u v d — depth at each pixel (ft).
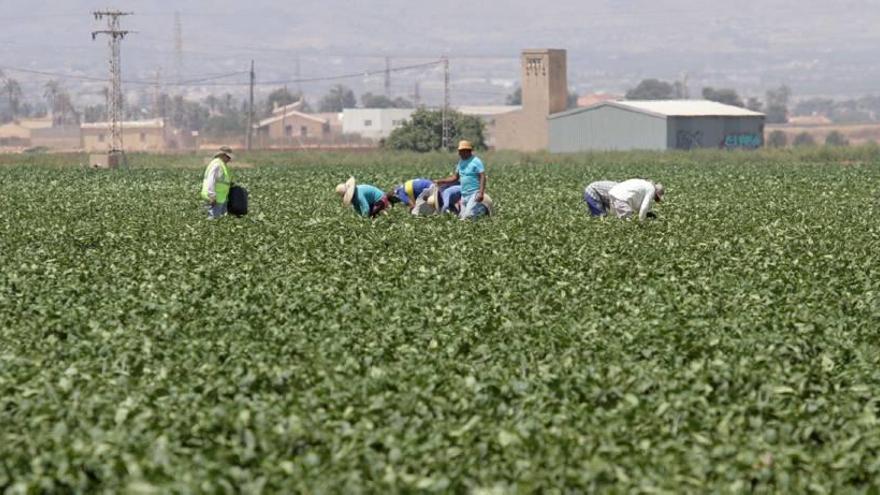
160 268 262.88
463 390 154.61
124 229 349.61
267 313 206.18
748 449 133.90
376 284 236.22
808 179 624.18
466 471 128.26
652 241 304.50
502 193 511.40
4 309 216.74
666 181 616.80
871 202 455.22
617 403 152.56
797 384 156.76
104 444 133.49
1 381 160.56
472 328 190.70
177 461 130.93
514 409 148.36
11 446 135.33
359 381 160.04
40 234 339.98
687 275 248.73
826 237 317.63
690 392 151.64
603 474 126.62
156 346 181.27
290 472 126.62
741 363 164.86
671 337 180.45
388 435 136.46
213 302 216.95
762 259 268.00
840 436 141.69
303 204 448.24
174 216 401.29
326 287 231.30
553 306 215.31
